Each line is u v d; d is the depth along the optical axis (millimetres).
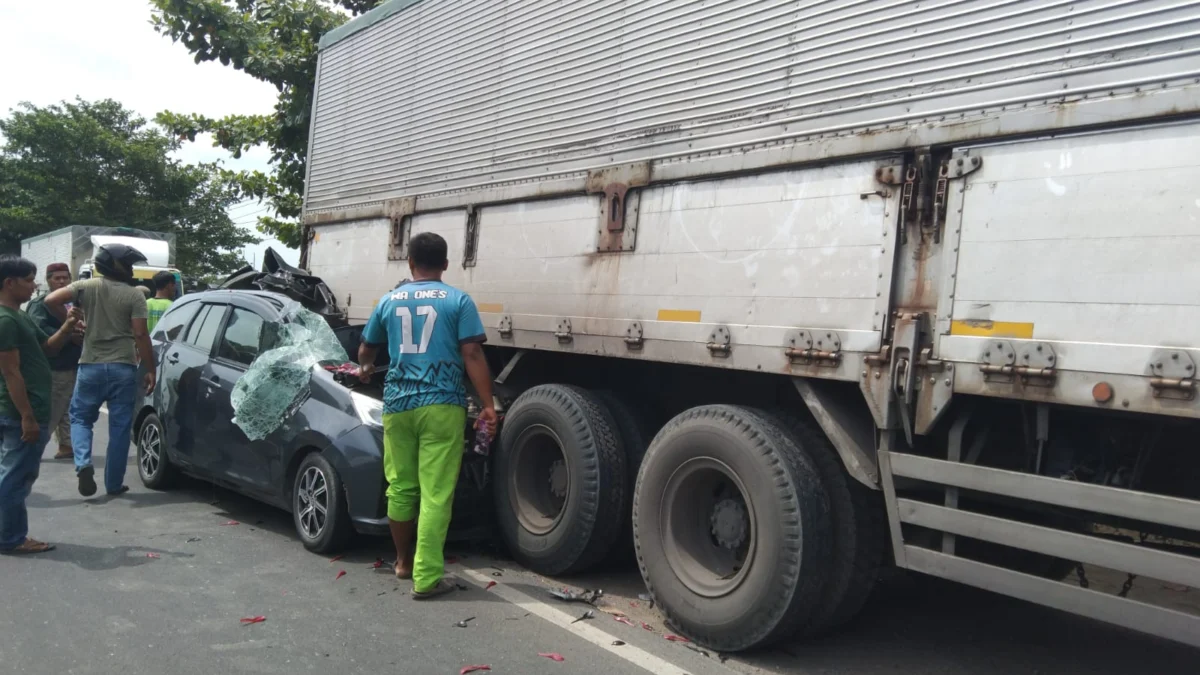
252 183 13758
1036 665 4203
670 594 4348
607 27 5207
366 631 4230
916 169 3564
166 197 41625
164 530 5977
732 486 4340
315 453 5562
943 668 4121
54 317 7957
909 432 3557
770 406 4637
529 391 5477
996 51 3375
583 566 5133
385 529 5172
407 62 7199
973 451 3547
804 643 4371
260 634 4141
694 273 4492
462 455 5234
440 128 6641
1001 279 3285
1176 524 2816
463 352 4891
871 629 4625
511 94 5938
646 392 5406
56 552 5363
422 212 6750
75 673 3639
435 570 4723
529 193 5648
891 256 3629
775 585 3850
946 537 3518
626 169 4941
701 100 4559
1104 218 3029
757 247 4188
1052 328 3123
